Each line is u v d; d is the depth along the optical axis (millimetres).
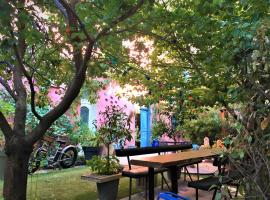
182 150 6883
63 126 9141
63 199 5449
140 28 3381
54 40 3562
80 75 3162
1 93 6812
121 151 5176
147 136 11984
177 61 4688
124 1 2742
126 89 6527
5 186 3172
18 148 3137
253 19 2408
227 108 2465
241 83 2182
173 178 4855
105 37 3295
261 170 2070
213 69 3355
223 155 2201
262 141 2012
